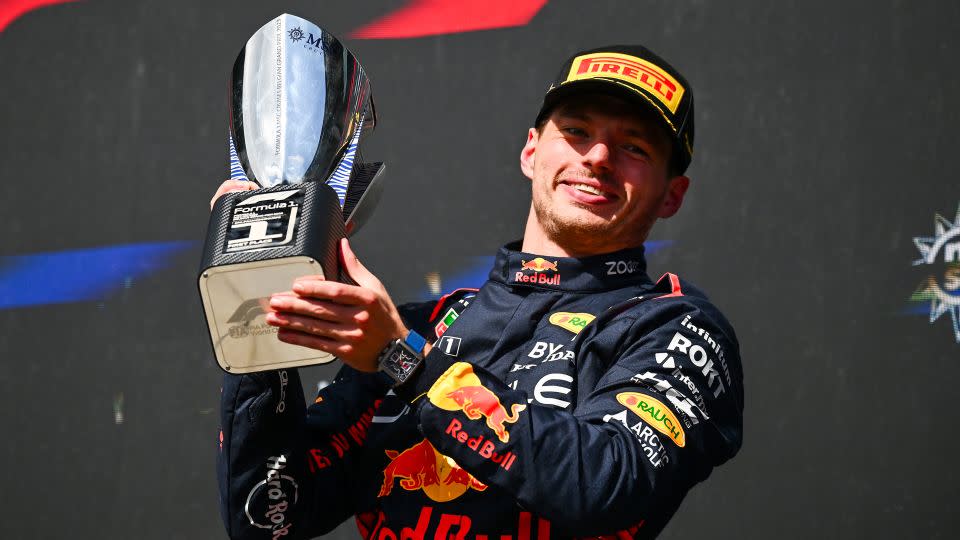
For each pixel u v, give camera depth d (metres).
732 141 10.12
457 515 4.95
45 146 10.52
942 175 9.94
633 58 5.70
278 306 4.26
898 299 9.89
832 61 10.09
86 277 10.38
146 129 10.48
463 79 10.30
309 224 4.36
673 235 10.08
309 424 5.57
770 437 9.86
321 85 5.22
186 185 10.41
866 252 9.93
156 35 10.55
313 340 4.38
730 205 10.07
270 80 5.19
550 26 10.30
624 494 4.48
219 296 4.37
